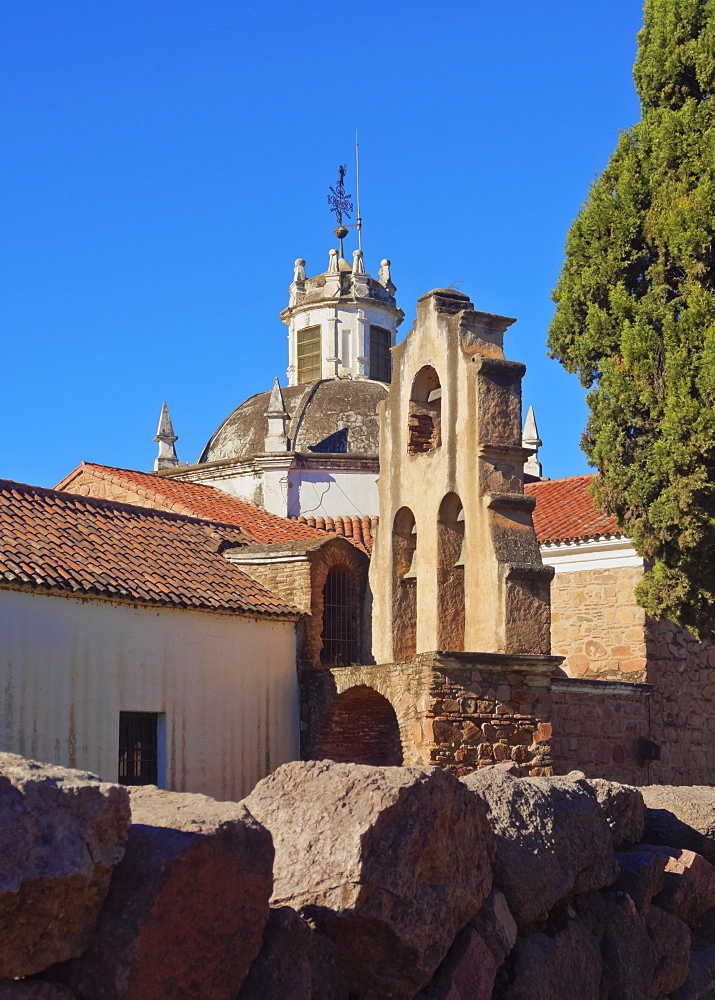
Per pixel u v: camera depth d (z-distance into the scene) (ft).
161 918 16.14
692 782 88.53
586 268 63.77
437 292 70.79
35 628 60.49
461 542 68.54
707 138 60.29
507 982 21.47
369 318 134.51
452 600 67.82
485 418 65.57
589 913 24.52
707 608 59.52
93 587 62.95
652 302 61.26
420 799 20.03
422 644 68.64
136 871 16.34
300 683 73.36
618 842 27.14
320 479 115.24
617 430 60.75
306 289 137.59
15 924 14.66
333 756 71.87
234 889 17.08
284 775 20.89
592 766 76.54
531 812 23.47
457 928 20.44
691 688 90.38
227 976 17.02
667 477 59.00
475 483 65.36
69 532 70.13
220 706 68.95
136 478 101.81
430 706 60.23
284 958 17.93
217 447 129.18
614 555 88.89
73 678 61.77
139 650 65.26
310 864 19.43
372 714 71.82
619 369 60.49
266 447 115.75
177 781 65.98
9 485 72.79
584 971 23.12
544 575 63.77
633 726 81.10
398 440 72.64
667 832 28.81
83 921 15.64
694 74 62.80
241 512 98.22
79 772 16.19
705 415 56.44
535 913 22.43
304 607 74.33
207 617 69.15
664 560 60.18
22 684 59.41
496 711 61.93
